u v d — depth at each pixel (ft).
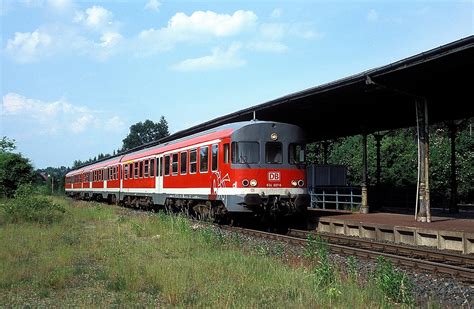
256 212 56.95
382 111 71.92
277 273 29.71
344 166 99.76
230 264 32.19
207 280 28.60
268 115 76.38
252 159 56.65
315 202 91.97
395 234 51.01
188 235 46.24
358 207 87.76
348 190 98.32
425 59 43.65
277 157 57.82
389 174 118.32
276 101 66.03
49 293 27.07
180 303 24.16
